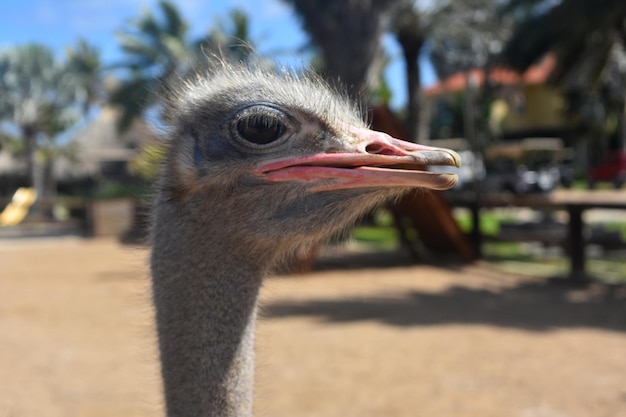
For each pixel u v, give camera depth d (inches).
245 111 18.1
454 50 229.6
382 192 18.3
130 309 73.0
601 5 122.4
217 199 18.3
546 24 137.6
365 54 101.7
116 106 237.5
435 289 83.4
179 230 18.5
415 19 157.9
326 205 18.1
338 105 19.4
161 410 19.5
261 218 18.2
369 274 95.7
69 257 127.9
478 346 54.4
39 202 211.6
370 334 58.9
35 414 41.2
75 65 358.3
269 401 41.8
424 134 170.6
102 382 47.4
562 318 64.9
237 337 18.4
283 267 26.5
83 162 323.3
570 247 89.7
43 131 328.2
